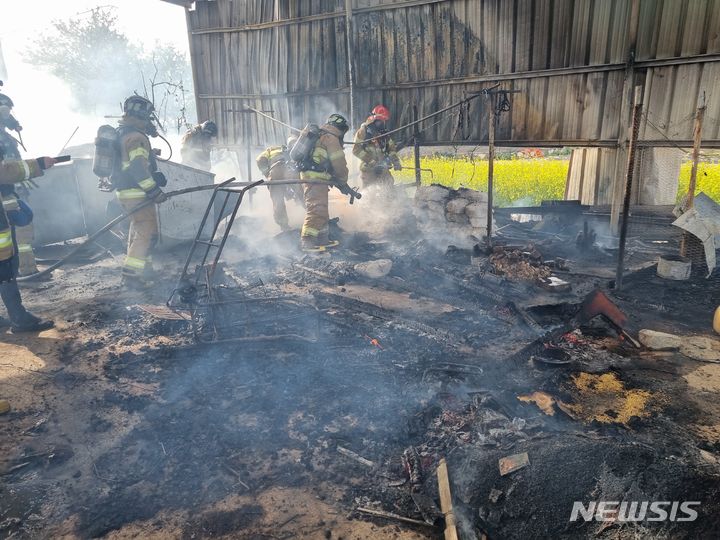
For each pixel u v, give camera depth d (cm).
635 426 309
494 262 566
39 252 770
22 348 438
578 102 723
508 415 312
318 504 255
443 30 817
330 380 373
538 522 229
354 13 893
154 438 311
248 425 321
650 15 641
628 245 725
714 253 571
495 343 418
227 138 1142
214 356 415
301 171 686
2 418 334
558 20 712
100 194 796
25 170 413
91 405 349
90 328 480
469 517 238
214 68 1109
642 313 493
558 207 809
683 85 639
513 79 771
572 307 471
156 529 241
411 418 319
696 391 353
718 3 590
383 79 901
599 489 237
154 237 587
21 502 260
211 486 269
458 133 847
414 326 448
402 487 265
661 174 888
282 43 999
